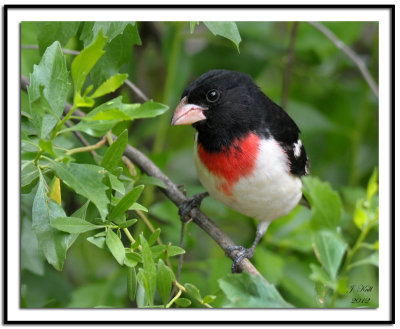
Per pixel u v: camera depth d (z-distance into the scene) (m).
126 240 7.67
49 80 5.08
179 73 10.21
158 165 8.99
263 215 8.03
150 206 9.41
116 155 5.47
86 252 9.83
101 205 4.86
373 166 11.45
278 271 8.01
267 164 7.46
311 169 11.47
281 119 8.02
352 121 11.70
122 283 8.51
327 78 11.85
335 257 5.34
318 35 11.02
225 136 7.48
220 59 11.00
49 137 5.18
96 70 6.50
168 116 10.12
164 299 5.34
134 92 8.06
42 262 7.33
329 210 5.65
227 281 4.86
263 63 11.05
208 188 7.91
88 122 4.88
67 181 4.94
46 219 5.20
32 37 7.72
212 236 7.64
